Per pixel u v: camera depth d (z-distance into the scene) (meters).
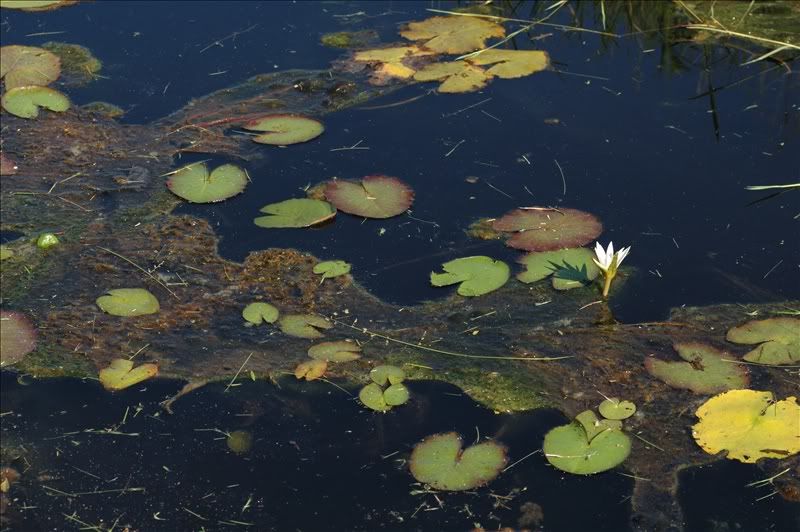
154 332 2.91
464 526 2.31
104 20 4.53
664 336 2.80
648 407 2.59
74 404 2.69
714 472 2.41
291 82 4.03
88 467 2.51
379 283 3.04
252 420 2.62
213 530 2.33
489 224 3.23
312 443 2.54
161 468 2.50
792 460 2.43
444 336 2.85
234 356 2.82
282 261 3.14
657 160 3.46
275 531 2.32
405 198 3.34
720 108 3.71
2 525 2.36
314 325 2.90
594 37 4.20
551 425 2.57
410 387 2.69
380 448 2.52
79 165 3.64
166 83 4.06
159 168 3.60
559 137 3.61
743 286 2.95
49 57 4.21
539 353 2.78
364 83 3.99
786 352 2.71
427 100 3.87
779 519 2.29
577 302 2.94
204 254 3.20
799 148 3.48
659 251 3.08
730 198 3.27
